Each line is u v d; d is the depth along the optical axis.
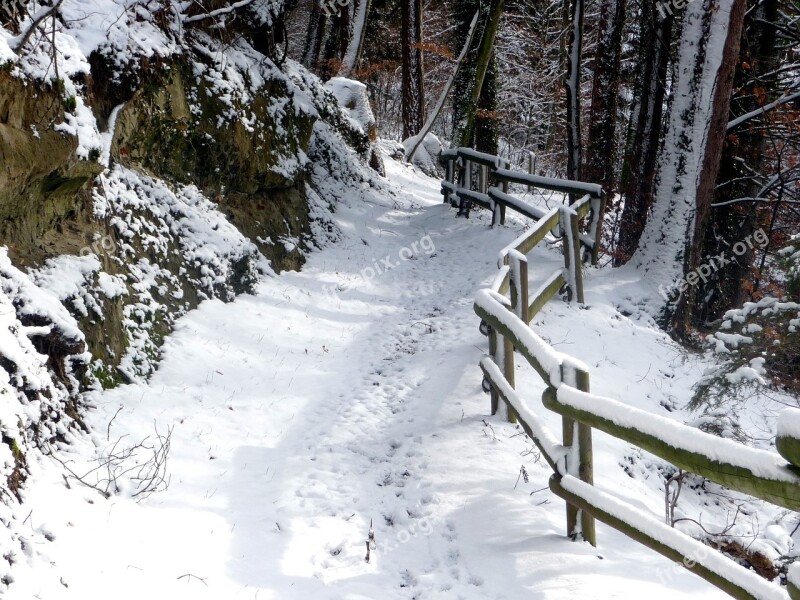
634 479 5.79
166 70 7.84
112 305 5.95
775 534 5.44
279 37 11.88
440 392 6.57
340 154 14.23
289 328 8.00
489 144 17.64
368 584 3.94
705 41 8.99
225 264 8.02
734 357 6.97
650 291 9.48
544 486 5.02
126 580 3.56
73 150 5.49
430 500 4.87
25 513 3.58
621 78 18.95
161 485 4.66
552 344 7.82
